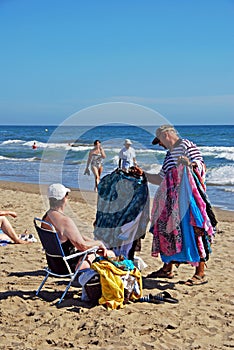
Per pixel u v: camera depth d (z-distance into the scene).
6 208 11.17
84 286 4.69
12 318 4.36
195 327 4.27
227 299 5.03
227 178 18.12
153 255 5.30
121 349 3.76
